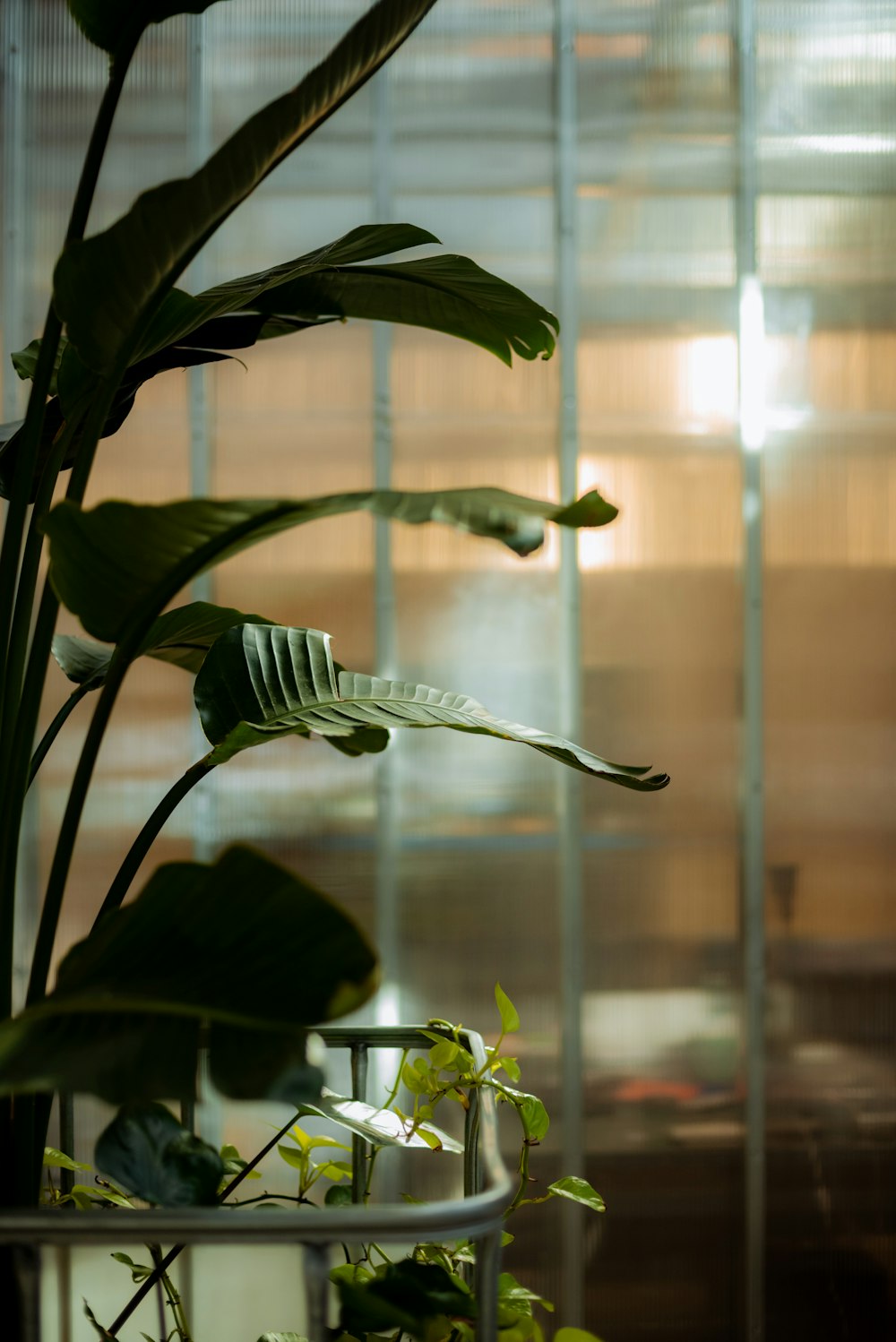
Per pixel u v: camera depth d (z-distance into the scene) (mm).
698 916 3275
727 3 3287
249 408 3273
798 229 3314
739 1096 3252
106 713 1007
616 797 3270
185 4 1056
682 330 3297
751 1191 3221
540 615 3277
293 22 3221
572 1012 3238
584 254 3279
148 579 909
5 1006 1075
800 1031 3268
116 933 816
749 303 3291
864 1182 3240
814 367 3314
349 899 3232
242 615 1343
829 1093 3258
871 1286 3215
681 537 3297
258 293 1251
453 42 3264
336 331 3281
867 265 3320
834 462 3314
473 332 1454
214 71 3219
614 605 3287
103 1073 754
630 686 3283
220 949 787
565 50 3262
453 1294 929
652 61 3285
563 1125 3221
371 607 3268
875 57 3311
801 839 3295
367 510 839
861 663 3312
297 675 1299
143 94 3217
